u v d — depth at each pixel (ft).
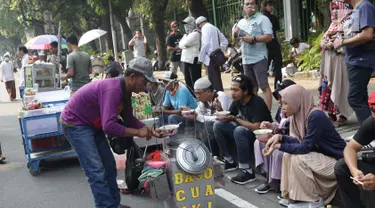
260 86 20.90
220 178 12.48
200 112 17.97
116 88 11.72
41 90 27.53
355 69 15.26
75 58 24.27
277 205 13.41
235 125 16.02
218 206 13.79
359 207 11.10
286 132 13.99
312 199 12.30
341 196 11.32
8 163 21.45
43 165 20.62
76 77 24.59
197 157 11.70
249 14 20.29
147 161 14.06
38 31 100.89
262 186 14.52
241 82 15.02
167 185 11.94
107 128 11.51
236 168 16.80
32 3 93.61
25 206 15.57
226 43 25.61
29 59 40.24
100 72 38.55
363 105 15.48
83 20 105.60
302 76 36.35
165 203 12.60
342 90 18.66
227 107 17.31
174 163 11.62
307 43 42.47
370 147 11.52
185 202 11.79
